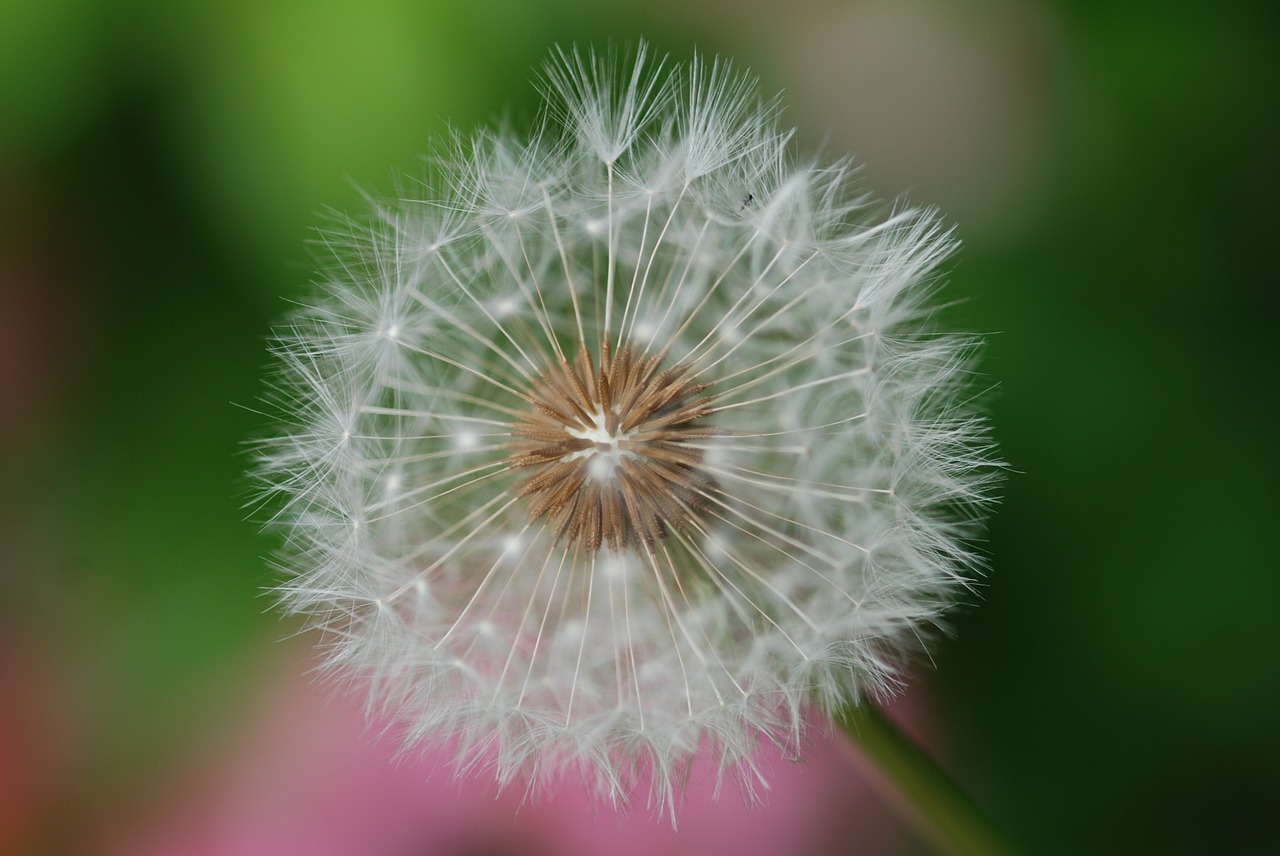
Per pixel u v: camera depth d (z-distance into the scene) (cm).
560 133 21
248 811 21
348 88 21
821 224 20
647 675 20
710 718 20
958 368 20
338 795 21
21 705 21
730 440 20
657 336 21
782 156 20
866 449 20
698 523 20
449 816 21
